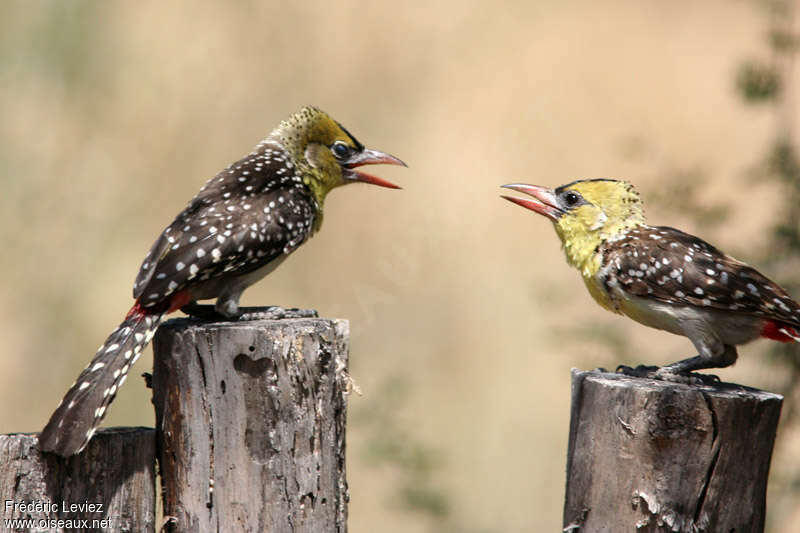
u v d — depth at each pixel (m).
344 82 20.06
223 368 7.28
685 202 11.80
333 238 17.77
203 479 7.33
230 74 19.30
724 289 7.99
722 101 22.81
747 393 7.18
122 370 7.47
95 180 17.70
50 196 17.52
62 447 6.97
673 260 8.21
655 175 14.64
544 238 18.97
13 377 15.99
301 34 20.12
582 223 8.82
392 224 18.03
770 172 11.84
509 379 15.77
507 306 16.84
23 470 6.95
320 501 7.38
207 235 8.05
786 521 11.66
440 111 20.59
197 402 7.34
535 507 13.62
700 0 25.92
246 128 18.83
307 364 7.31
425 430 14.07
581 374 7.60
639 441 7.08
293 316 8.35
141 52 19.00
